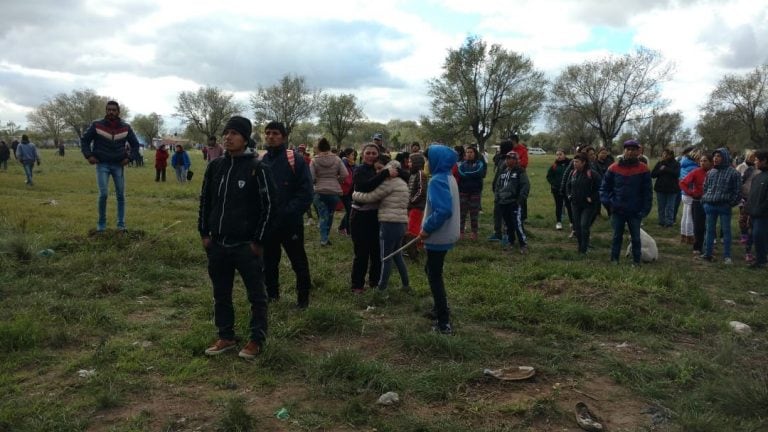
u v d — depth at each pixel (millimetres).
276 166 5707
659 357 4973
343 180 9812
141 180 25391
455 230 5227
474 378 4324
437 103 53938
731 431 3600
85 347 4793
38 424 3430
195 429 3479
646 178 8609
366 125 76062
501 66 52625
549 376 4484
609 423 3758
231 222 4477
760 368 4711
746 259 9625
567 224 13656
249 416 3564
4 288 6234
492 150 79750
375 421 3629
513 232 10258
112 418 3596
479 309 6020
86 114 98750
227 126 4473
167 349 4695
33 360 4430
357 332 5363
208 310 5738
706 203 9492
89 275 6969
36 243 8031
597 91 56219
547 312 5938
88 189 19891
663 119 81000
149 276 7055
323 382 4168
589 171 9586
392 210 6555
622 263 8969
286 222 5703
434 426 3576
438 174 5172
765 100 59406
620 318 5797
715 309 6441
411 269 7996
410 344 4922
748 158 11281
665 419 3816
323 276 7414
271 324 5301
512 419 3742
